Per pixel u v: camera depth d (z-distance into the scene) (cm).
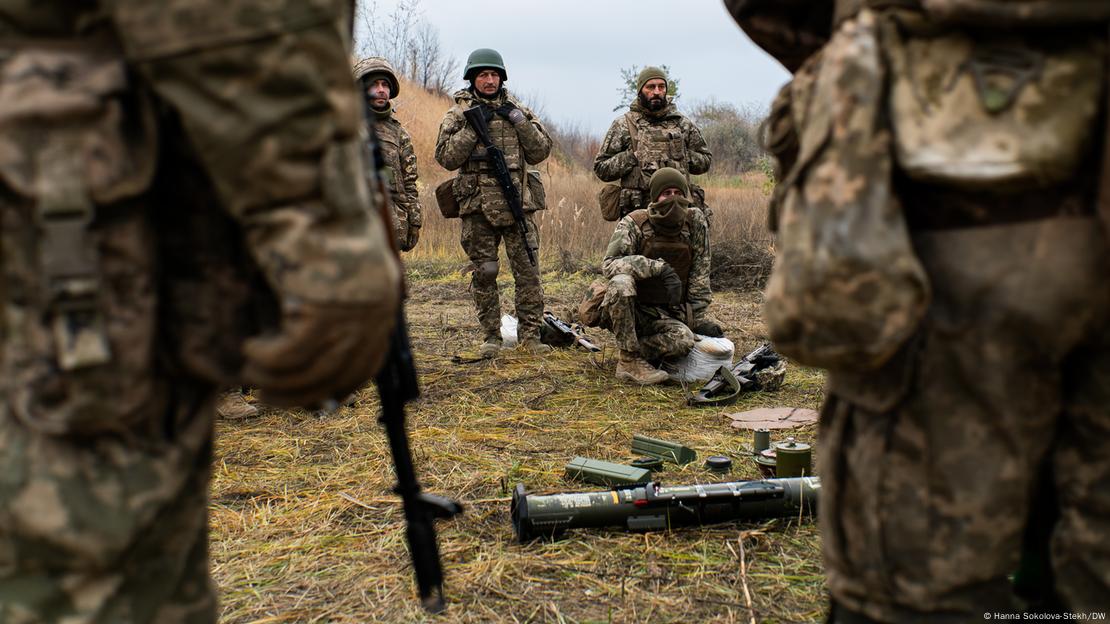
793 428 430
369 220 117
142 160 112
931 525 129
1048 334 123
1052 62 120
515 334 654
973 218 124
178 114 111
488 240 628
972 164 118
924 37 123
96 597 116
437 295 935
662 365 545
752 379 507
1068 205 122
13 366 112
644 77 676
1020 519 130
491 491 346
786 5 160
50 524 112
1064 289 121
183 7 104
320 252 111
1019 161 117
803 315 125
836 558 141
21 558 114
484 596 258
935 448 128
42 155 106
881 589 134
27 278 109
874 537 133
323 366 117
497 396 505
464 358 616
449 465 379
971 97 120
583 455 395
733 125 2447
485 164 614
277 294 117
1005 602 134
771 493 298
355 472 371
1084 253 121
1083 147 120
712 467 364
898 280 120
